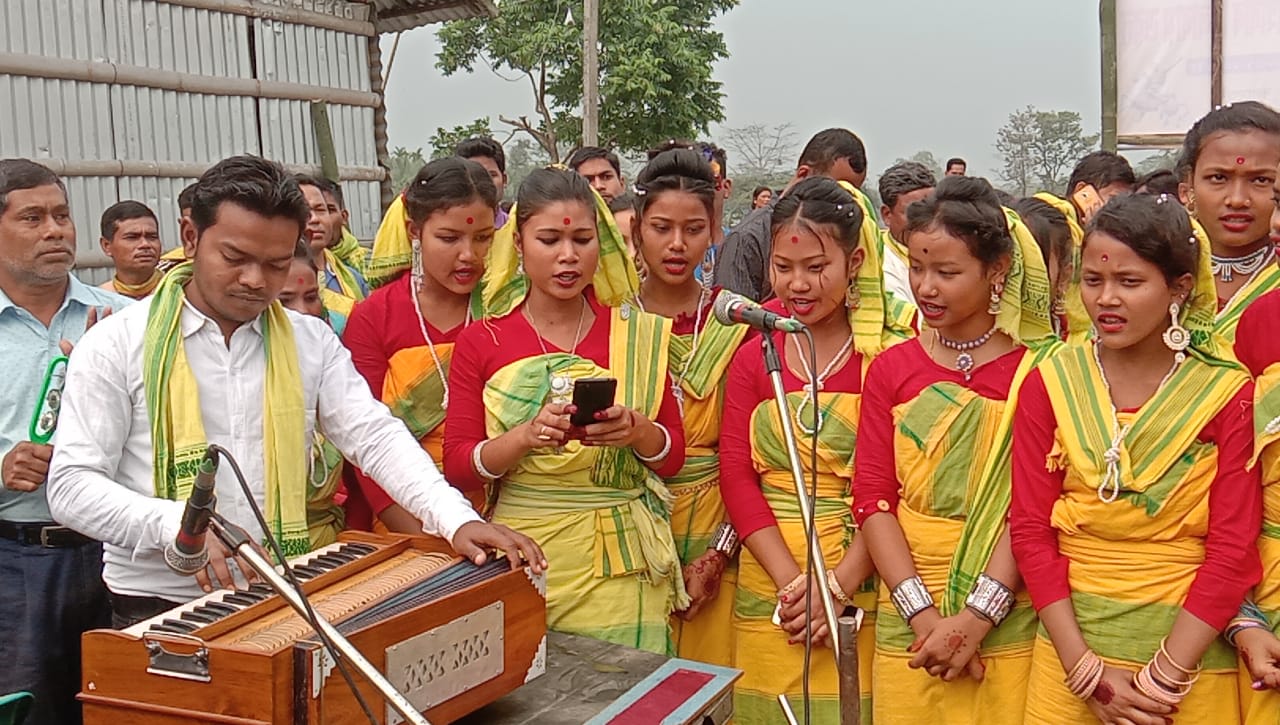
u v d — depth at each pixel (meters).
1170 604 2.36
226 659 1.77
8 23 5.80
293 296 3.29
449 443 2.84
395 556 2.37
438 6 8.12
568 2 19.84
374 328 3.15
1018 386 2.59
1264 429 2.31
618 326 2.88
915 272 2.66
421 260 3.13
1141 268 2.31
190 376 2.28
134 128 6.41
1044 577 2.46
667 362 2.93
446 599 2.02
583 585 2.73
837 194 2.83
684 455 2.92
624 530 2.77
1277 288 2.60
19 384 3.02
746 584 2.95
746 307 2.32
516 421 2.75
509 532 2.32
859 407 2.84
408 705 1.69
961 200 2.61
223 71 6.90
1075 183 5.23
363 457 2.51
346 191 7.76
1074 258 3.06
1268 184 2.82
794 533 2.85
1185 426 2.34
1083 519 2.41
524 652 2.24
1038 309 2.67
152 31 6.50
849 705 1.82
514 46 19.81
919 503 2.65
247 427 2.35
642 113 19.38
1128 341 2.36
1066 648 2.41
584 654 2.46
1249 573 2.32
